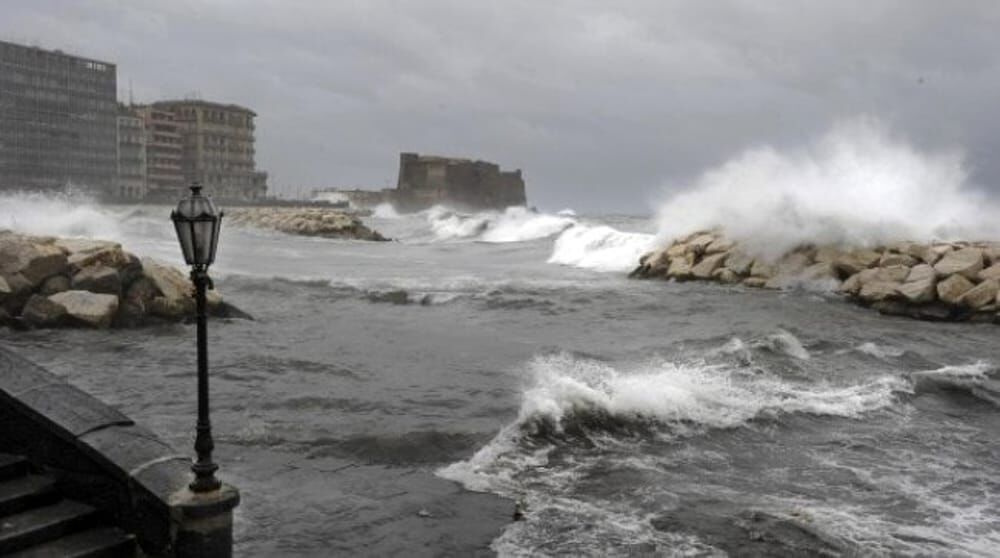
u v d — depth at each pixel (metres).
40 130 117.50
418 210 151.12
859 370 11.64
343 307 18.36
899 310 17.84
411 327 15.66
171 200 122.06
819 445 8.34
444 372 11.38
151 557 4.95
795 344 13.01
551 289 21.34
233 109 145.12
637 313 17.53
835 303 19.25
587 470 7.41
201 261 4.75
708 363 11.86
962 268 17.98
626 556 5.66
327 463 7.46
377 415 9.02
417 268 28.67
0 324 14.04
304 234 57.94
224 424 8.55
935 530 6.27
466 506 6.52
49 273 14.89
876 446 8.38
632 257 28.67
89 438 5.20
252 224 65.81
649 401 9.24
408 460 7.60
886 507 6.73
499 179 170.38
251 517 6.18
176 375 10.96
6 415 5.52
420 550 5.72
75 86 121.75
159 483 4.90
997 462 7.98
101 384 10.36
